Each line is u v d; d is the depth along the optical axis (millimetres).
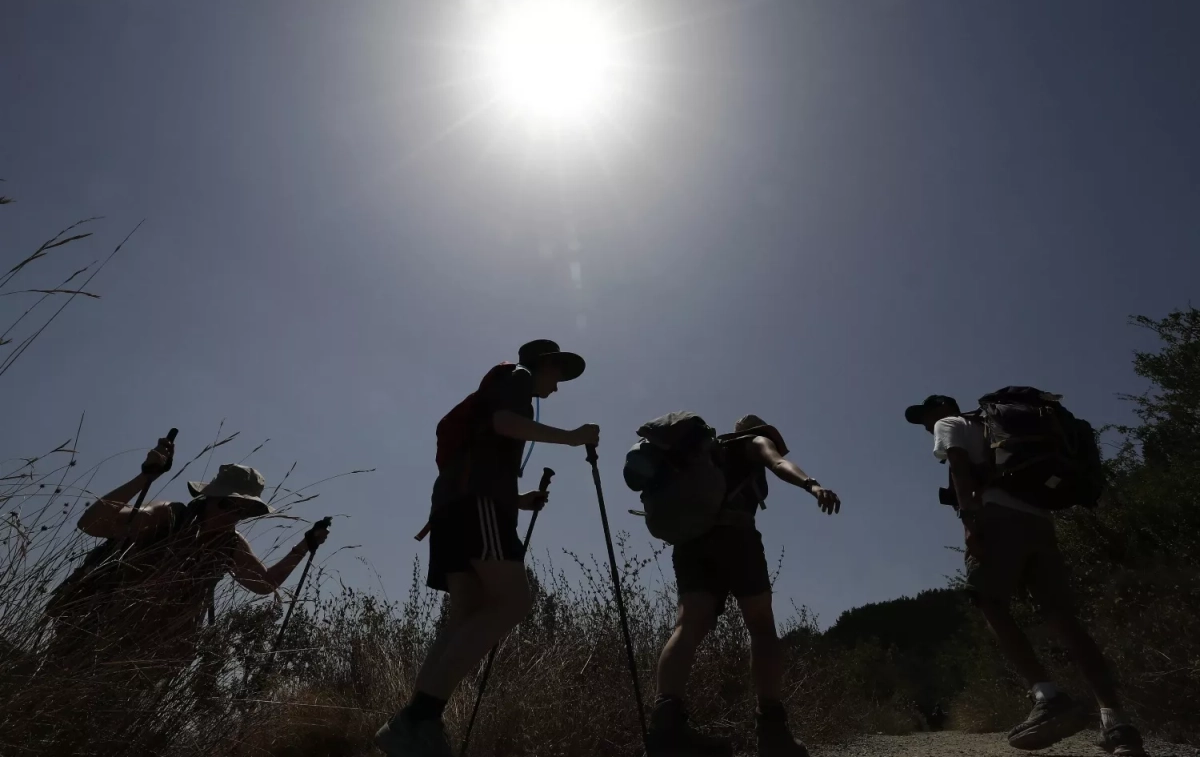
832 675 7059
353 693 5203
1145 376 8773
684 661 3596
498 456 3182
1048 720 3725
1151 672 5184
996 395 4258
